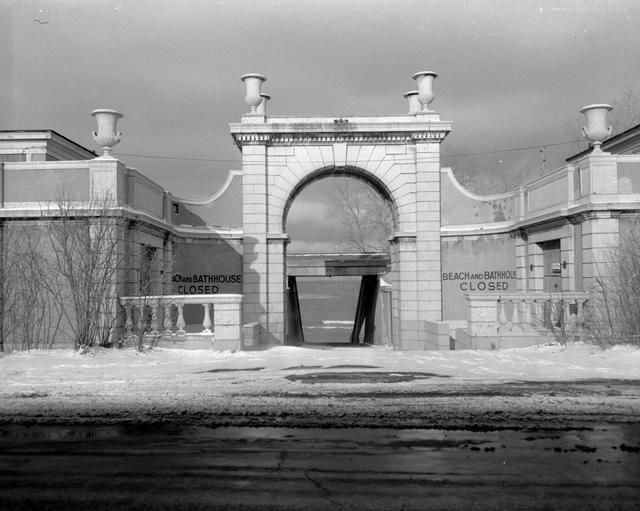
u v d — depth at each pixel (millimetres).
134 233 17125
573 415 8000
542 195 20766
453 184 25578
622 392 9484
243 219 20859
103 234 15398
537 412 8141
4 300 15883
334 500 5285
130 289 16734
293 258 31031
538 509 5086
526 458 6344
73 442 6906
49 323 15922
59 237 15391
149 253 20078
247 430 7367
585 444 6812
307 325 66438
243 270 20750
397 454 6484
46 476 5871
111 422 7699
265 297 20719
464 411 8203
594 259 16750
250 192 20859
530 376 11188
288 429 7406
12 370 11961
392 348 22578
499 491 5477
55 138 20828
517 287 23375
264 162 20969
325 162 21078
